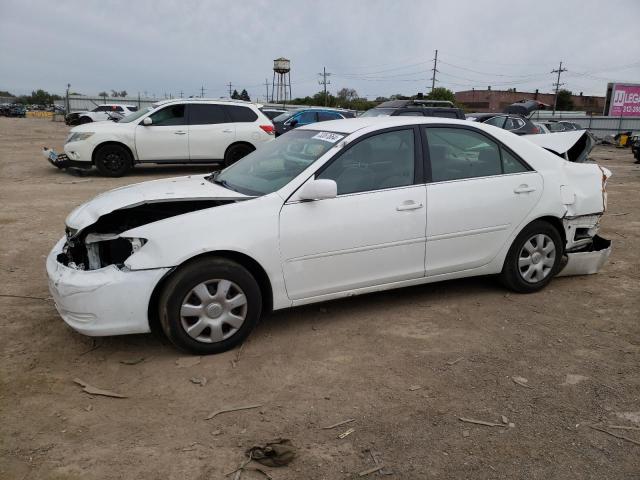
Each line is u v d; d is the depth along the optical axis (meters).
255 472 2.71
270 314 4.61
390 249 4.36
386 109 16.08
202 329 3.81
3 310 4.55
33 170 13.68
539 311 4.73
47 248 6.43
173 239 3.66
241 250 3.80
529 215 4.90
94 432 3.00
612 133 44.19
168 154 13.12
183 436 2.98
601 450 2.91
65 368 3.68
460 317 4.59
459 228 4.61
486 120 18.14
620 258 6.37
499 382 3.57
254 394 3.41
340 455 2.84
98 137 12.43
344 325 4.41
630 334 4.32
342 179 4.23
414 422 3.13
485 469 2.75
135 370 3.67
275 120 20.42
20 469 2.68
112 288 3.60
